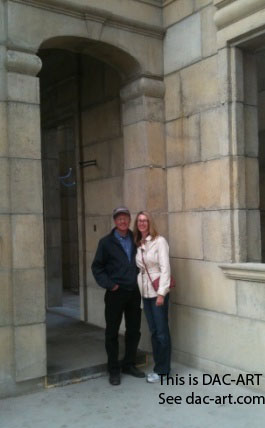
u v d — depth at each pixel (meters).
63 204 9.31
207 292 4.23
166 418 3.39
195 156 4.34
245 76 4.07
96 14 4.23
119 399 3.73
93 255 5.86
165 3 4.63
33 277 3.86
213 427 3.24
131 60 4.56
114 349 4.08
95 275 4.09
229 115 3.99
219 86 4.06
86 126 5.91
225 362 4.06
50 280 7.17
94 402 3.68
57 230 7.25
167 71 4.64
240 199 3.99
